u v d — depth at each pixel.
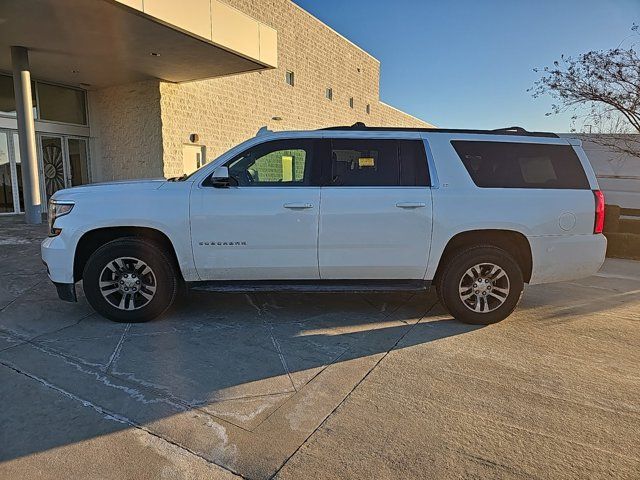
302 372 3.58
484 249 4.63
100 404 3.07
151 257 4.50
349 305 5.36
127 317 4.58
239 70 13.27
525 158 4.80
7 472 2.39
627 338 4.42
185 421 2.88
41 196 14.30
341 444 2.66
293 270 4.61
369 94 30.95
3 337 4.21
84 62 12.42
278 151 4.69
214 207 4.46
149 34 10.27
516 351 4.06
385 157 4.68
